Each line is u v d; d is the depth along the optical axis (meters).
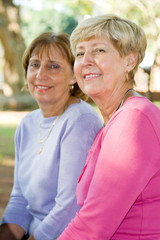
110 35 1.98
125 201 1.73
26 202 2.71
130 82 2.05
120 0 12.30
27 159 2.60
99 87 2.02
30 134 2.67
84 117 2.38
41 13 33.34
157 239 1.78
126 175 1.72
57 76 2.59
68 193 2.26
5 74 17.16
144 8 11.72
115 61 2.00
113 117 1.87
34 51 2.63
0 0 16.48
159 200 1.81
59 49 2.59
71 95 2.70
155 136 1.75
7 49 16.78
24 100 16.91
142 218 1.78
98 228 1.77
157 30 11.75
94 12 16.86
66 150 2.32
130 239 1.79
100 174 1.79
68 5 23.50
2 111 16.41
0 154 9.07
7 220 2.67
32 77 2.63
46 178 2.42
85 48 2.04
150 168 1.73
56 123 2.52
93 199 1.79
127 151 1.73
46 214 2.45
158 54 12.03
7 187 6.35
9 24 16.64
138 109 1.79
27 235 2.65
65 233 1.86
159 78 18.97
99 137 1.95
